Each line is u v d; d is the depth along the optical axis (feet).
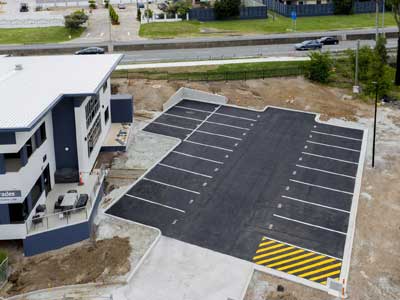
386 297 90.38
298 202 121.49
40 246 103.65
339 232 109.50
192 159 143.95
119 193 126.11
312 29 295.48
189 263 99.66
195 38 270.26
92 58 160.35
